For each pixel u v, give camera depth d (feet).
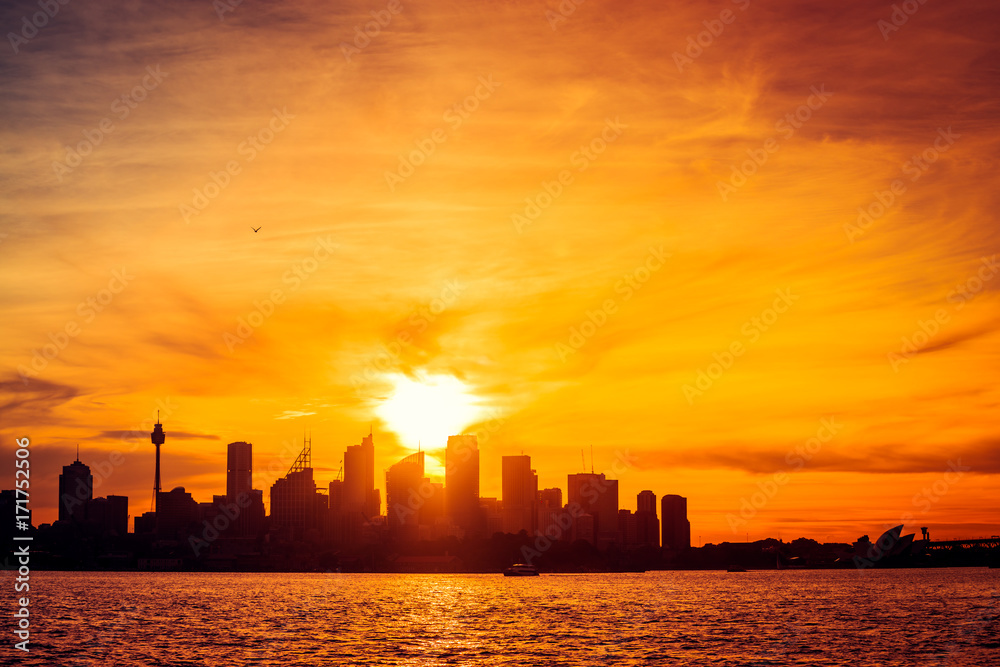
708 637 611.06
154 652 526.98
